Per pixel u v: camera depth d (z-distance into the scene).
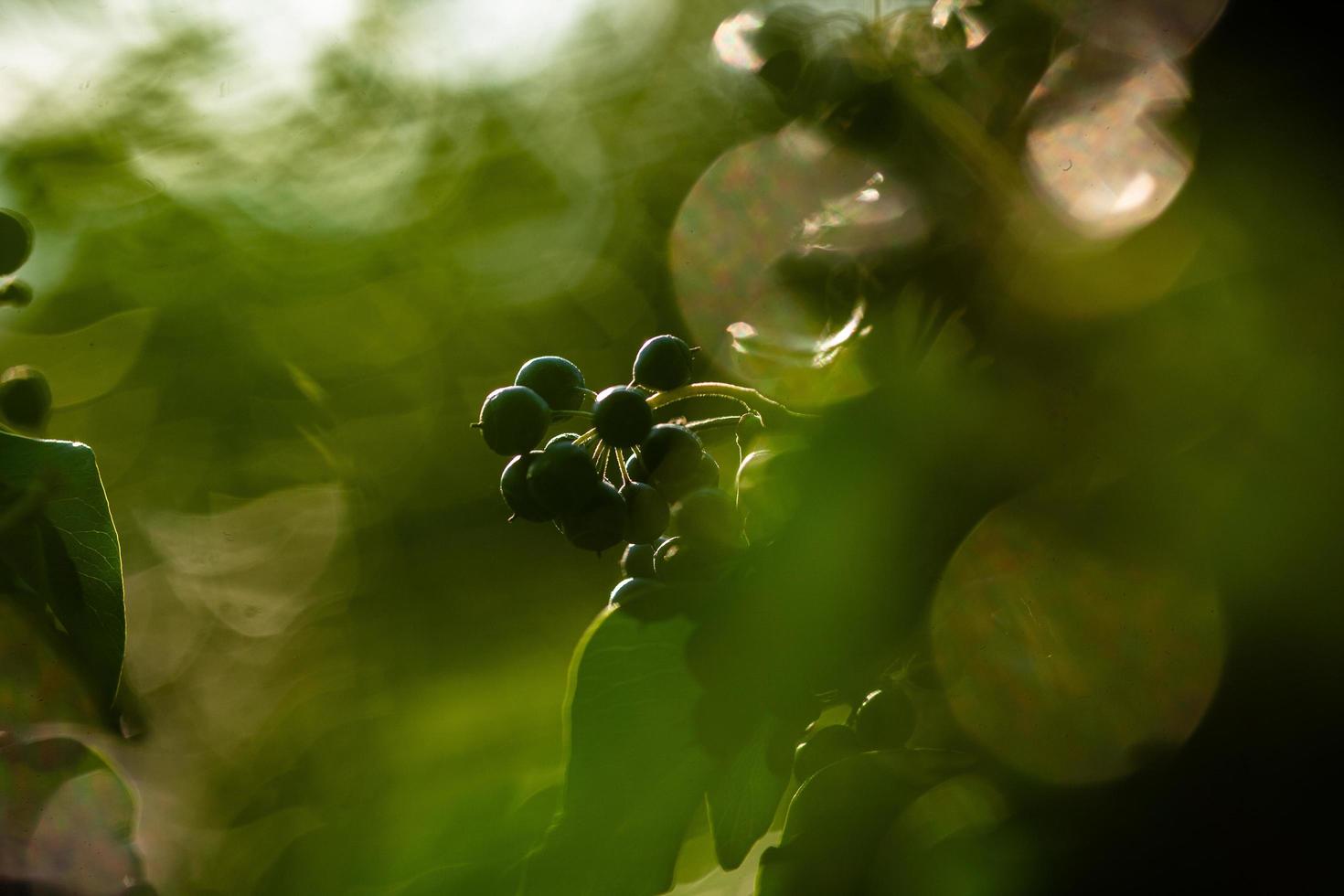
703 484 0.28
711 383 0.27
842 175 0.26
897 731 0.26
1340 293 0.25
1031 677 0.26
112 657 0.28
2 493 0.28
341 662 0.71
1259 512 0.25
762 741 0.26
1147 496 0.25
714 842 0.26
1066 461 0.26
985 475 0.26
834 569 0.26
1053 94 0.26
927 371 0.26
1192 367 0.25
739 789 0.26
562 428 0.46
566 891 0.26
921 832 0.25
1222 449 0.25
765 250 0.27
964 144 0.26
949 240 0.26
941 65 0.26
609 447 0.28
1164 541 0.25
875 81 0.26
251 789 0.55
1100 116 0.26
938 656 0.26
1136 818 0.25
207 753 0.63
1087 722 0.25
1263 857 0.25
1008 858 0.25
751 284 0.27
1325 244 0.25
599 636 0.26
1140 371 0.26
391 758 0.31
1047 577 0.26
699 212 0.32
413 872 0.26
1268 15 0.25
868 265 0.26
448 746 0.32
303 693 0.69
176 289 0.72
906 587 0.26
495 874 0.26
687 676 0.26
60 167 0.68
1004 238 0.26
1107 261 0.26
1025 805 0.25
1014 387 0.26
